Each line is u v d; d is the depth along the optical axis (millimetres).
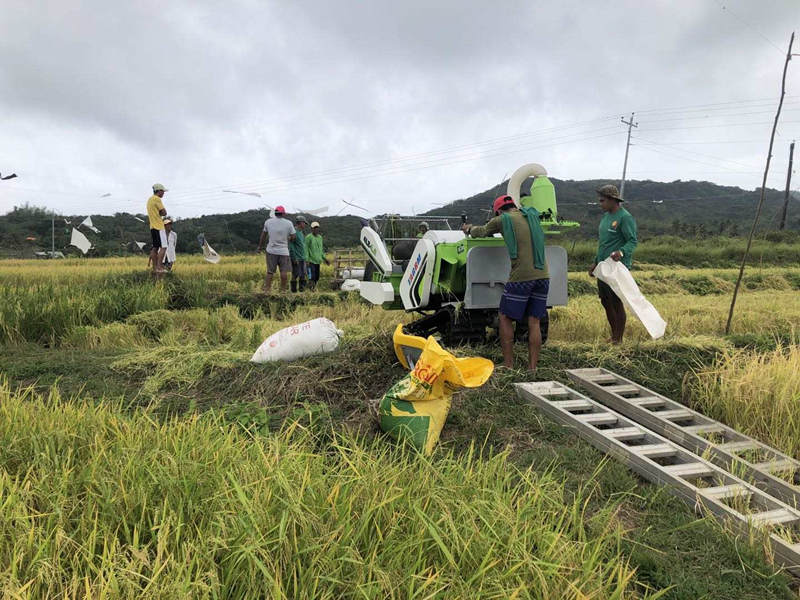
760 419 5094
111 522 2689
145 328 8766
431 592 2408
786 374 5250
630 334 8430
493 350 6645
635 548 3271
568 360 6414
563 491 3857
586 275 20000
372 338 6039
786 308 12219
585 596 2410
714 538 3436
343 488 3049
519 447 4570
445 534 2729
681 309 11453
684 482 3893
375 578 2443
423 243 7117
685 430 4828
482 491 3258
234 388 5688
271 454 3541
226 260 28016
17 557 2371
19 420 3900
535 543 2965
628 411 5293
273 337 6207
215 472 3146
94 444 3543
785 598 2992
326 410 4961
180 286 11531
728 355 6477
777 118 7512
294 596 2309
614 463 4312
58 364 6617
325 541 2580
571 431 4809
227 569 2418
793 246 35062
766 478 4203
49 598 2271
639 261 31766
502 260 6418
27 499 2842
